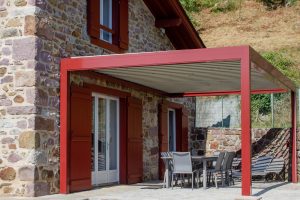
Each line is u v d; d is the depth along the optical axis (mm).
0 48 8852
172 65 9516
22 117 8609
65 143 9188
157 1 13094
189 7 31172
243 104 8477
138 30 12766
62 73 9281
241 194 8617
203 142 16266
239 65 9656
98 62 9156
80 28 10039
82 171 9812
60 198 8336
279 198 8625
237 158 14656
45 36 8891
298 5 29641
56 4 9250
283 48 25812
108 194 9328
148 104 13438
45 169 8781
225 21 29625
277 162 13406
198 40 15094
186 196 9031
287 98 19312
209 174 11766
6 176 8617
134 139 12242
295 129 13367
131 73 10672
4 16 8844
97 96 10992
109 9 11734
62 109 9242
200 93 14508
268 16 29328
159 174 13945
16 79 8688
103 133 11336
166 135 14531
